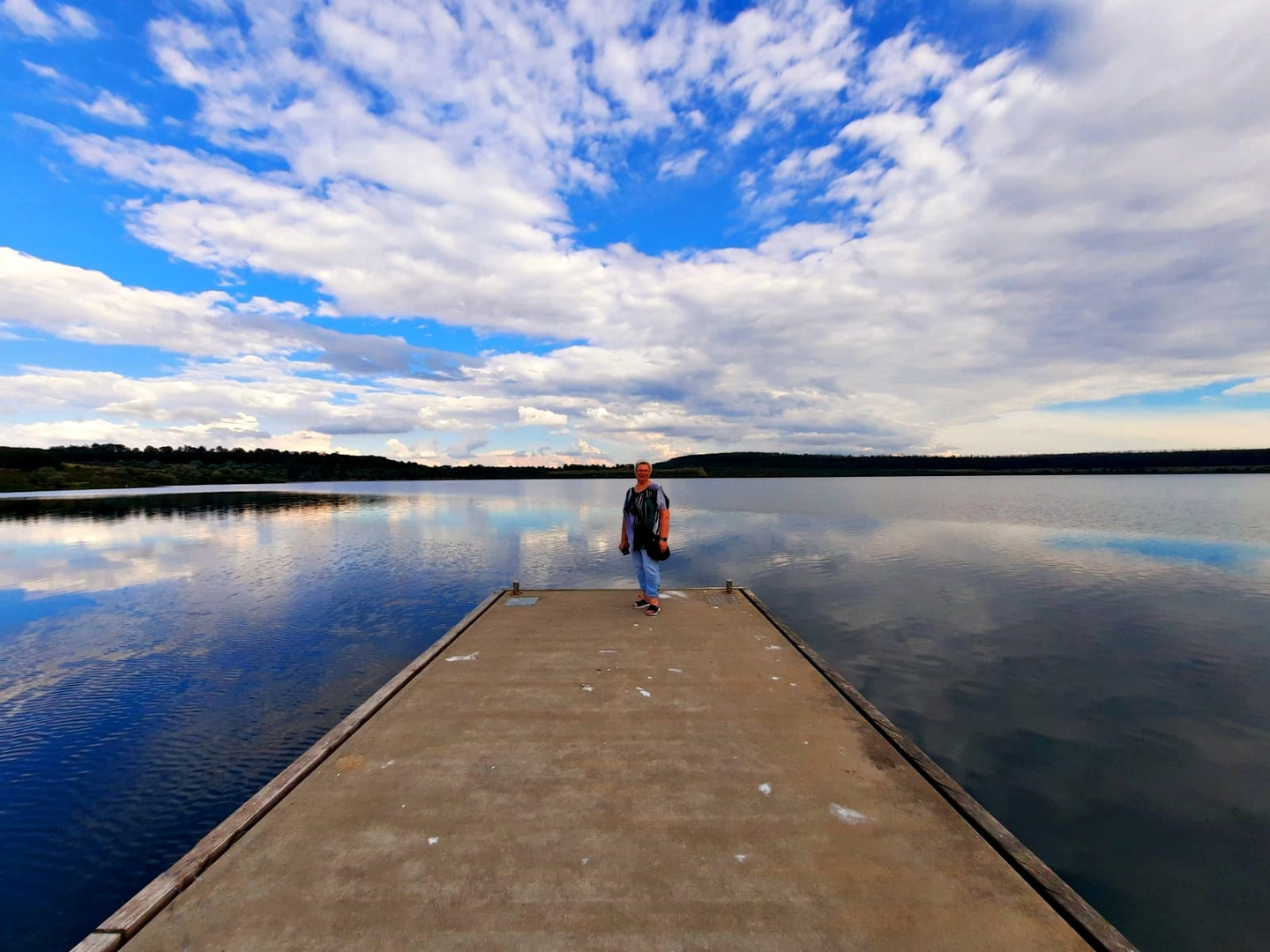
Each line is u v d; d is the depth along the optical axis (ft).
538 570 50.11
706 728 13.12
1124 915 12.05
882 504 133.18
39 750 19.06
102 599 39.93
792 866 8.34
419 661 17.52
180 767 18.04
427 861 8.43
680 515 105.29
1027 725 20.67
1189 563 53.11
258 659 27.66
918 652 28.40
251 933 7.08
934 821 9.52
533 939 7.00
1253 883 12.93
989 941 6.99
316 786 10.57
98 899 12.57
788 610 36.50
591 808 9.86
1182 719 21.04
